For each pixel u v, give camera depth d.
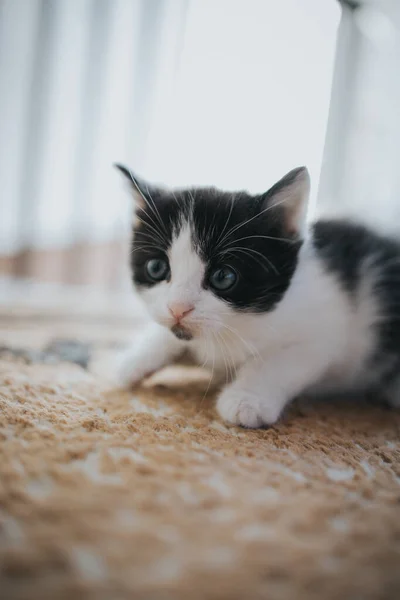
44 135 0.35
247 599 0.11
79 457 0.15
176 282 0.19
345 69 0.34
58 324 0.32
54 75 0.34
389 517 0.14
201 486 0.14
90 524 0.12
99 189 0.37
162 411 0.19
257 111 0.32
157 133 0.35
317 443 0.18
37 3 0.33
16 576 0.11
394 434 0.20
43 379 0.21
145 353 0.22
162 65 0.35
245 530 0.12
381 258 0.23
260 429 0.18
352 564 0.12
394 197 0.32
